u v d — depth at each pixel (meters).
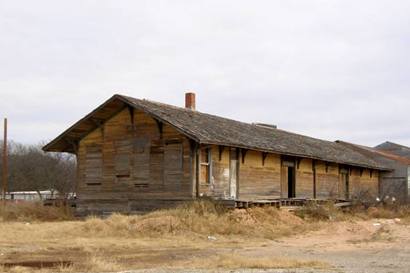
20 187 69.00
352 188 49.91
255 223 28.22
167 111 32.53
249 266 15.89
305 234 27.36
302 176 41.03
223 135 32.25
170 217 25.83
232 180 33.47
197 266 15.95
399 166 56.44
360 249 21.62
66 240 22.05
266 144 35.59
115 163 33.25
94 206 33.62
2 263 16.28
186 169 30.58
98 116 33.16
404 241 24.47
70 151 36.53
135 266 16.25
